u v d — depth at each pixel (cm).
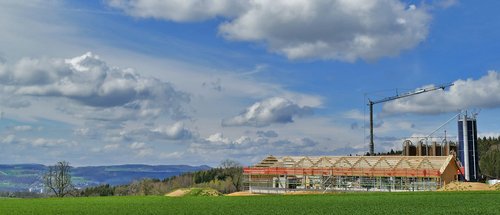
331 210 4150
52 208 4559
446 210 3981
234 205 4819
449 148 13388
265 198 5897
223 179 19688
